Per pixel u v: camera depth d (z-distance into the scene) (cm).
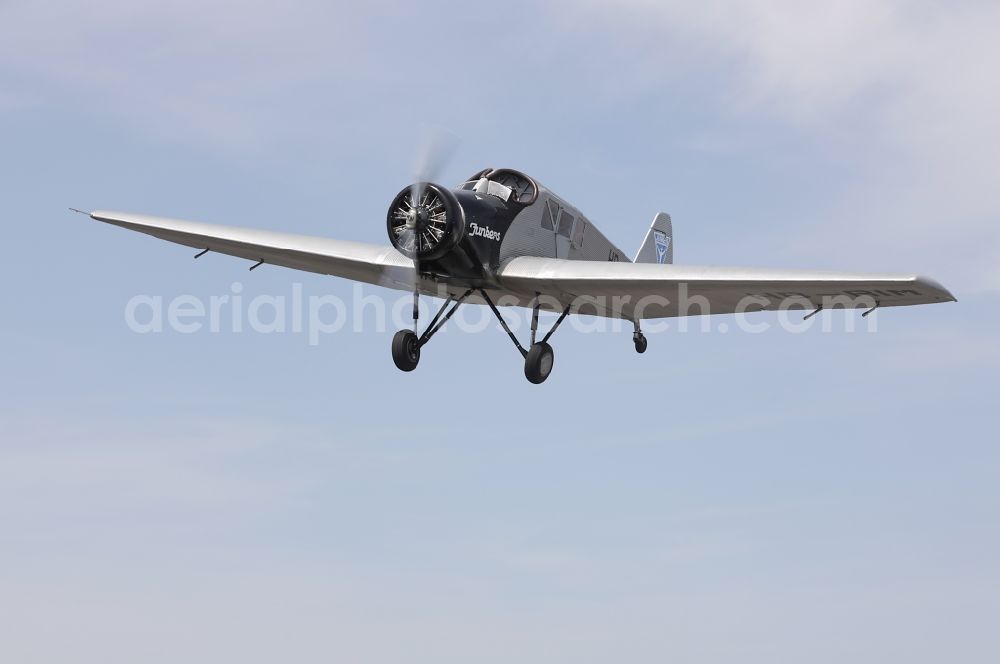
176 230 2647
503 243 2308
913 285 1795
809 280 1905
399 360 2248
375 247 2444
